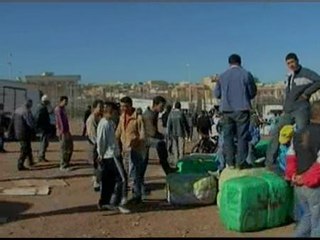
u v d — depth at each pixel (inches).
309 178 234.1
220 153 405.4
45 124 666.8
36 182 497.0
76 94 2117.4
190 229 314.2
